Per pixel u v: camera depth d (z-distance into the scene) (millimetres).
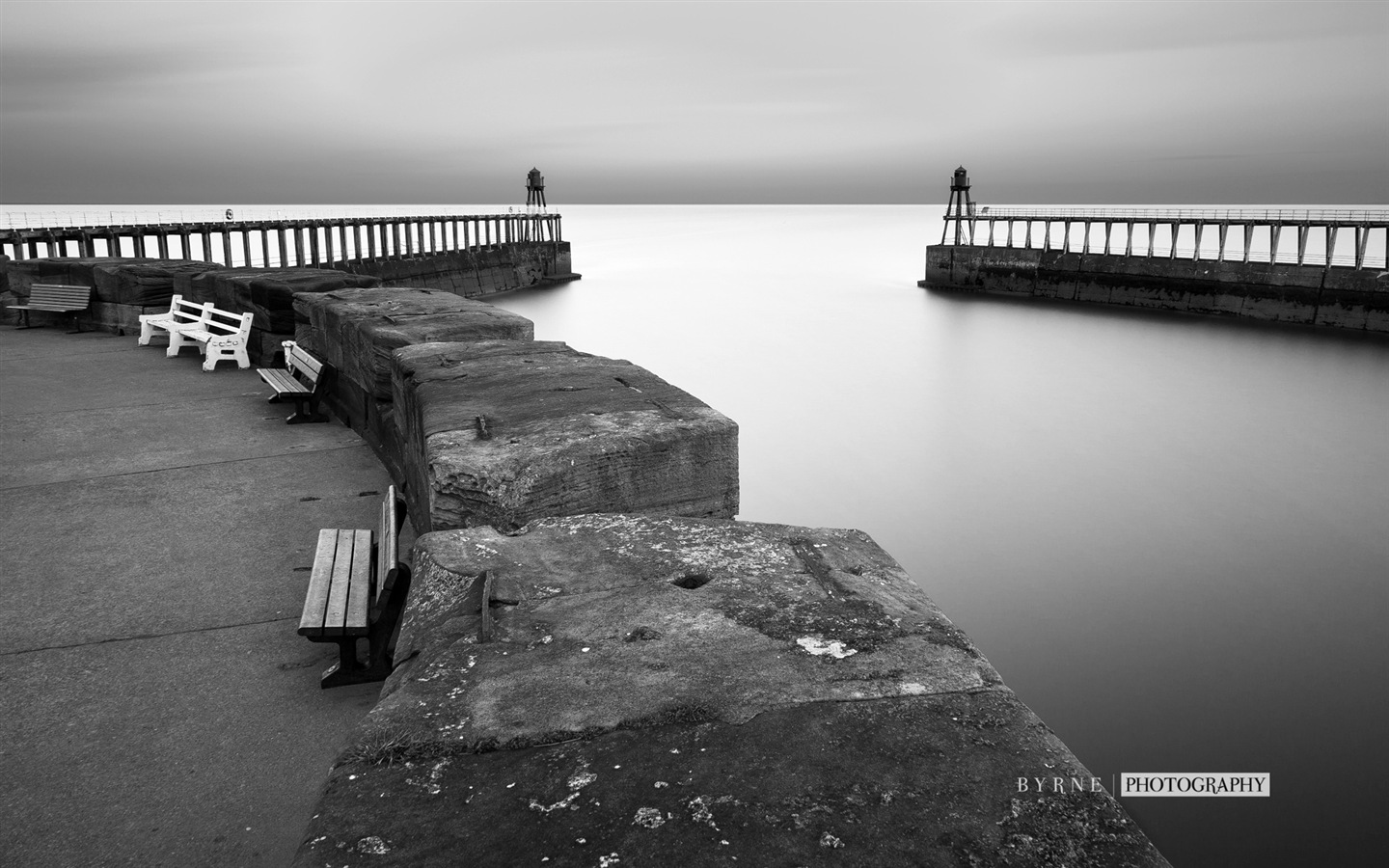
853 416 39969
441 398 4137
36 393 8609
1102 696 17719
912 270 105500
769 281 92312
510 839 1513
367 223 64125
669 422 3650
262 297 9656
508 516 3205
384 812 1581
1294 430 36531
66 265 12719
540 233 91188
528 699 1895
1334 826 14086
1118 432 36938
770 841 1494
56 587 4523
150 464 6453
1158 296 63906
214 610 4309
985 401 42375
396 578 3619
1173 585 22922
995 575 23688
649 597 2352
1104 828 1511
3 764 3160
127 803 2971
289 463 6465
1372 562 24109
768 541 2729
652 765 1688
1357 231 53906
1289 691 17828
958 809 1559
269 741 3316
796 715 1829
